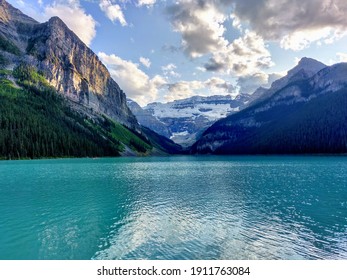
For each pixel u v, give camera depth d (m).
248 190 56.34
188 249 25.08
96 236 28.34
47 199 47.06
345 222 33.53
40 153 177.62
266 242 26.83
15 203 43.84
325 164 128.62
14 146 164.75
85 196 49.81
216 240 27.31
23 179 73.44
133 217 35.84
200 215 36.84
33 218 35.09
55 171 95.56
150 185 63.69
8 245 25.86
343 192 53.66
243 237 28.17
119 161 175.25
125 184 65.12
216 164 148.25
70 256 23.50
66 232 29.62
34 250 24.73
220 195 50.91
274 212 38.47
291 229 30.77
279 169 105.75
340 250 25.00
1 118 178.75
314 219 34.72
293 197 48.81
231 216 36.25
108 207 41.19
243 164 142.12
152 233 29.38
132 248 25.28
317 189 57.12
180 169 112.75
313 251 24.78
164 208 40.75
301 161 154.62
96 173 91.12
